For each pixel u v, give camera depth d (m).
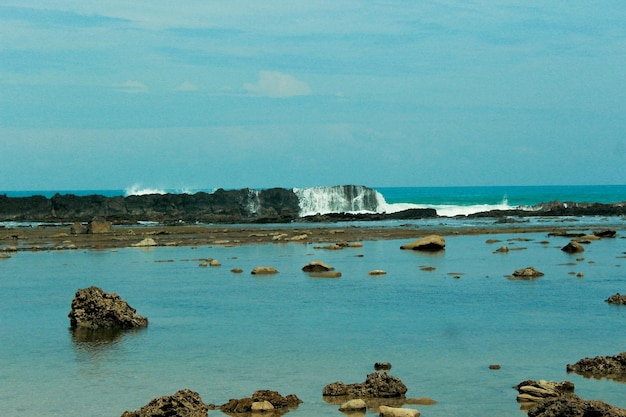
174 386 19.39
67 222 107.56
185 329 26.33
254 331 25.80
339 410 17.52
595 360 20.84
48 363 21.83
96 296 27.34
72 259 51.25
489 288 35.25
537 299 31.95
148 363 21.66
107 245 63.38
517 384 19.41
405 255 51.69
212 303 31.66
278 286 36.53
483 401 18.05
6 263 48.69
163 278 40.00
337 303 31.33
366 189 126.88
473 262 46.62
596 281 37.38
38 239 71.06
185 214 115.19
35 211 114.94
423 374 20.31
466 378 19.92
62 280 39.56
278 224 99.75
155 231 81.38
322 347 23.34
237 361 21.75
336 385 18.89
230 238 70.19
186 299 32.75
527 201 176.75
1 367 21.41
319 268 42.22
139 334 25.67
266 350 23.02
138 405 17.88
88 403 18.05
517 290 34.56
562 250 53.38
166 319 28.23
